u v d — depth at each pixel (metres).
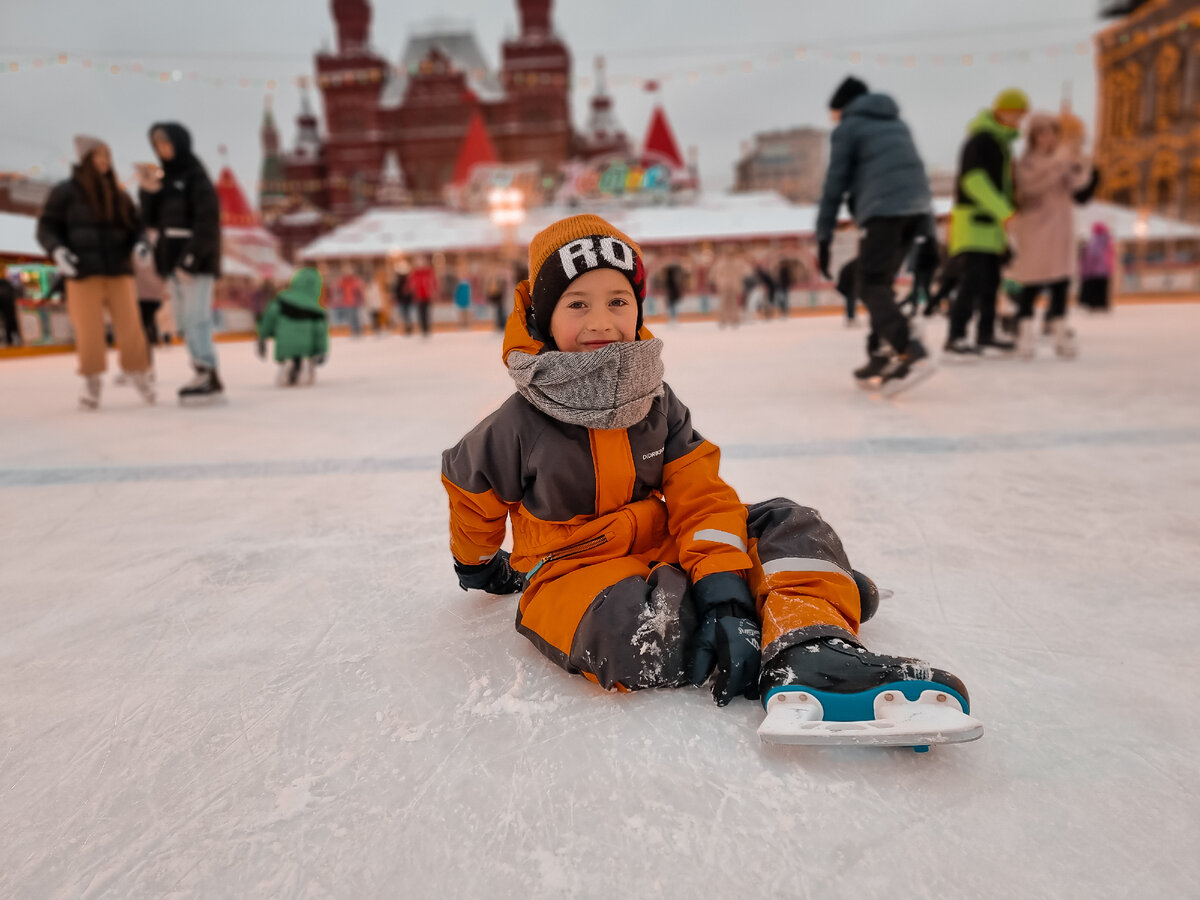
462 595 1.67
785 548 1.22
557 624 1.22
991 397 4.30
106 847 0.89
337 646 1.43
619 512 1.32
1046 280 6.06
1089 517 2.08
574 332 1.30
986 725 1.07
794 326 15.62
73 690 1.30
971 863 0.80
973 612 1.48
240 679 1.31
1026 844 0.83
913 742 0.92
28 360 12.66
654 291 27.77
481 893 0.79
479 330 21.25
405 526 2.26
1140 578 1.63
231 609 1.65
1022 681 1.20
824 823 0.87
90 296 5.08
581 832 0.88
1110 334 9.10
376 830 0.90
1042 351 6.97
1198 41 38.81
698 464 1.33
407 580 1.79
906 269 5.96
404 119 54.28
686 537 1.28
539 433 1.27
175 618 1.61
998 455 2.89
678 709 1.13
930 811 0.89
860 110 4.11
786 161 71.12
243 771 1.04
